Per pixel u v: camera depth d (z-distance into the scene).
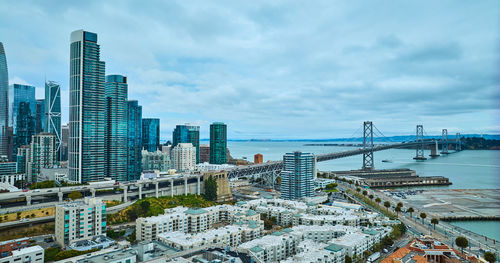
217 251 198.62
